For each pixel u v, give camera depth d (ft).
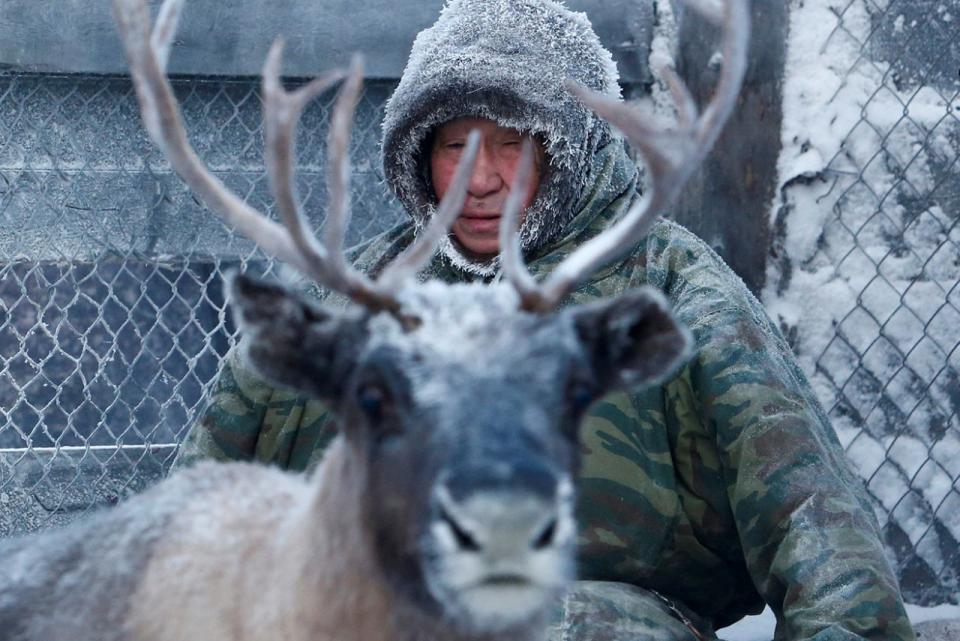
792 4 30.42
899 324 30.25
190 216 29.63
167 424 30.09
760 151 30.42
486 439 12.60
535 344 13.67
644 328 15.48
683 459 20.76
